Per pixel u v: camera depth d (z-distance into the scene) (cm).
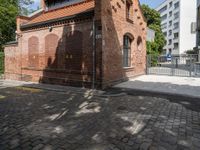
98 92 1173
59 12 1683
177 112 791
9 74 1886
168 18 7850
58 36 1466
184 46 6819
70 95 1137
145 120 701
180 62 3297
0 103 951
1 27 2681
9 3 2770
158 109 835
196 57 2516
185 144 522
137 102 955
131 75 1775
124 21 1558
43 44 1570
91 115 763
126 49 1688
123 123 675
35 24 1587
